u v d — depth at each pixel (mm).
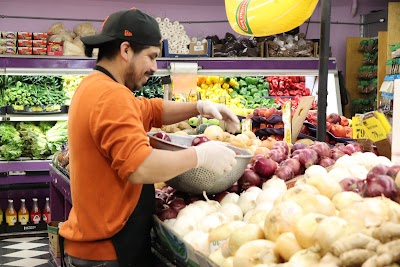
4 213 6988
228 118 3025
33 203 6934
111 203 2242
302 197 1827
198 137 2951
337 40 9766
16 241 6637
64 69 6816
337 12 9719
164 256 2424
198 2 9023
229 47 7723
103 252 2299
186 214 2367
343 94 8234
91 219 2256
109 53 2332
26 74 6754
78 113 2219
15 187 6949
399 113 2590
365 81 9188
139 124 2109
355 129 3578
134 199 2293
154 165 2053
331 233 1496
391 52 7781
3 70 6652
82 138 2215
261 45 7578
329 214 1790
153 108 2971
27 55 6789
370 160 2699
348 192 1946
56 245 4438
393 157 2627
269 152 3098
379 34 8336
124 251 2312
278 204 1783
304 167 2885
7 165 6879
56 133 7203
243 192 2596
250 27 3627
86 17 8547
